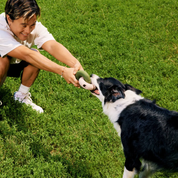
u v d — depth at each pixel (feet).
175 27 25.16
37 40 11.69
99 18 25.44
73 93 15.47
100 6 27.86
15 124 12.39
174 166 9.73
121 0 30.09
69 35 21.53
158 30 24.25
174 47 21.66
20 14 9.02
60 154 11.73
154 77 17.67
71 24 23.84
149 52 20.62
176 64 19.65
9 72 12.86
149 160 9.98
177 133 9.26
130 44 21.48
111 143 12.52
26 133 11.98
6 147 11.15
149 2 30.48
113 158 11.80
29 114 13.14
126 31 23.56
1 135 11.75
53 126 12.68
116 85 10.52
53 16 24.73
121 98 10.55
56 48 11.50
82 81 10.19
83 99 15.17
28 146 11.25
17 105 13.29
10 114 12.94
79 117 13.67
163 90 16.42
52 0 27.84
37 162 10.62
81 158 11.69
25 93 13.71
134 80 17.17
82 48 19.93
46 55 18.43
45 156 11.25
